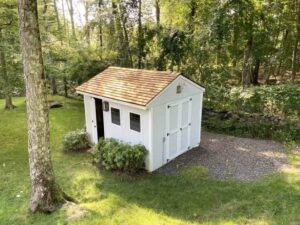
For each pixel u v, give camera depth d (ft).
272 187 21.48
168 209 19.38
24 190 22.47
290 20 51.39
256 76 61.52
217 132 36.83
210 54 46.39
